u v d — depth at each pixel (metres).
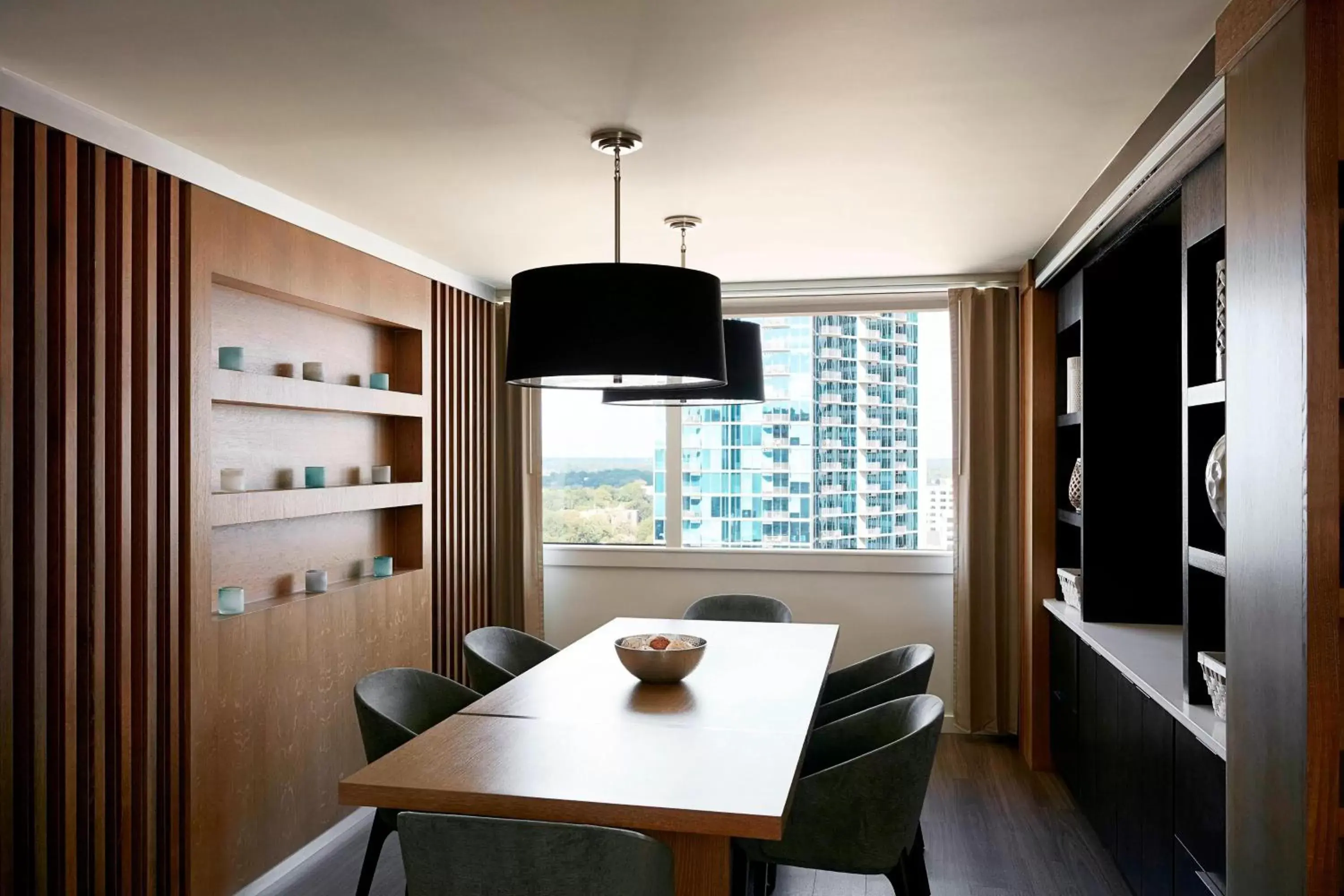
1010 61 2.39
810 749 2.95
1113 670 3.43
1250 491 1.89
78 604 2.76
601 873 1.86
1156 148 2.57
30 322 2.59
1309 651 1.64
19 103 2.50
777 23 2.18
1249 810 1.90
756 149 3.07
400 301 4.52
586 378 2.81
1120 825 3.35
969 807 4.21
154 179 2.99
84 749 2.78
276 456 3.86
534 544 5.64
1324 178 1.63
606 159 3.18
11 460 2.53
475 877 1.90
